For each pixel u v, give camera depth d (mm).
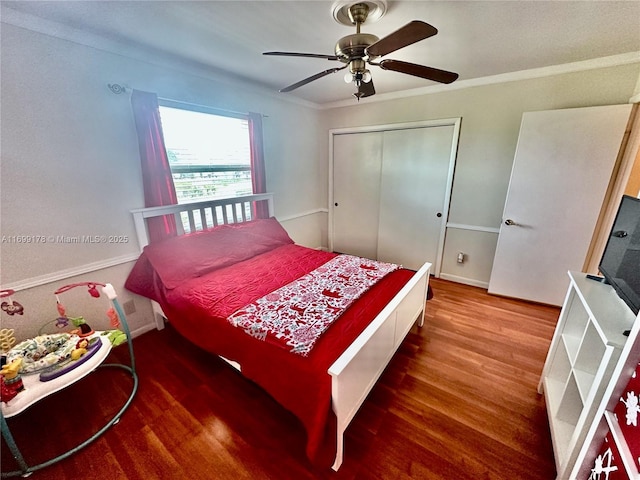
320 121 3984
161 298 2047
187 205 2465
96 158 1929
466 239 3234
